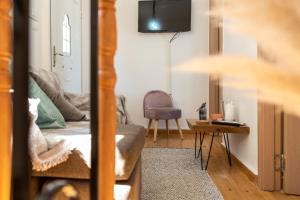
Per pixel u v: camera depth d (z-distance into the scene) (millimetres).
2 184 453
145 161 2609
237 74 271
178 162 2588
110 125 467
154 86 4457
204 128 2340
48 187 530
